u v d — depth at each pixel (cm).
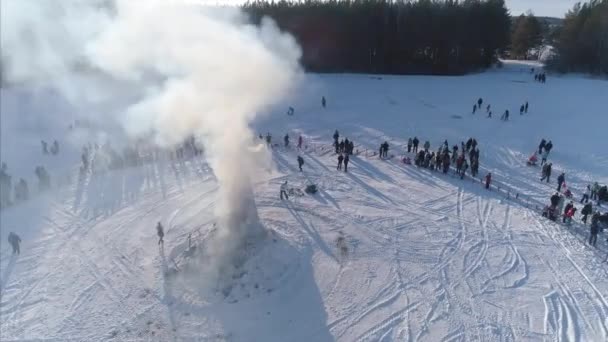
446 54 7550
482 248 2222
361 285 1941
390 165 3281
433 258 2139
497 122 4244
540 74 6438
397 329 1706
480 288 1930
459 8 7388
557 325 1722
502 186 2912
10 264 2112
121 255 2166
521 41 8931
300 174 3111
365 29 7331
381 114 4634
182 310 1805
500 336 1667
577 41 6900
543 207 2616
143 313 1792
